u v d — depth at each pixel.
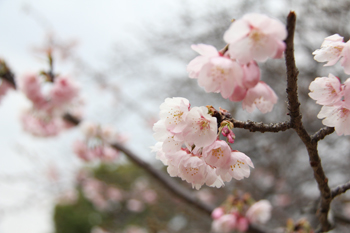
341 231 4.08
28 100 3.57
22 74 3.47
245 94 1.14
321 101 1.23
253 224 3.16
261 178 5.63
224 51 1.15
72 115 4.24
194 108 1.12
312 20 4.41
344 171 4.65
